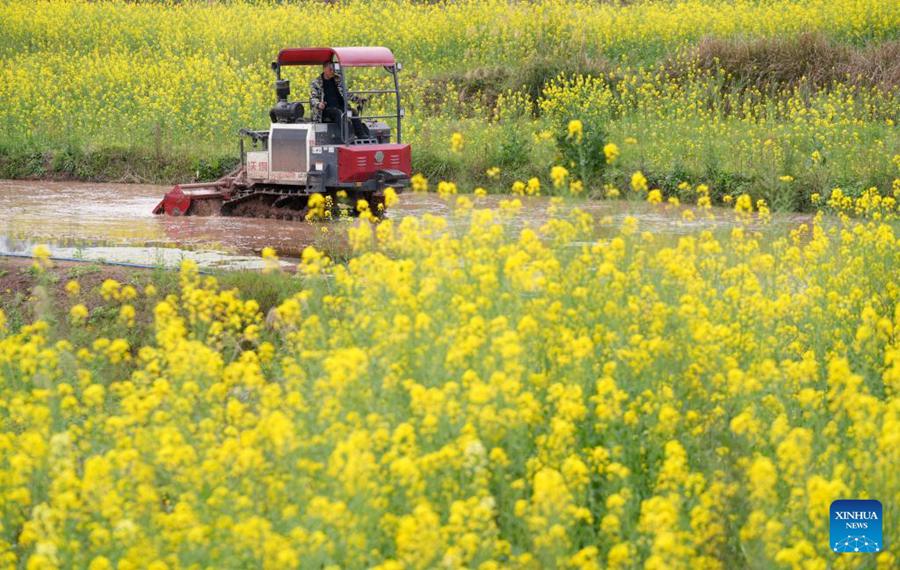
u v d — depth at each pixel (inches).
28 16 3511.3
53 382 765.3
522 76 2647.6
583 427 611.8
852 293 845.2
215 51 3058.6
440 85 2691.9
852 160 1836.9
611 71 2635.3
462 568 466.6
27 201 1987.0
